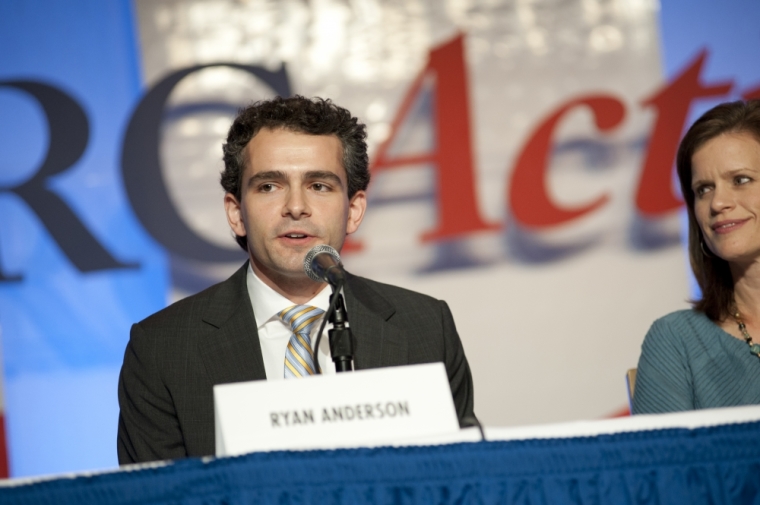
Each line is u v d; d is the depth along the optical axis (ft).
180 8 41.98
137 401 21.20
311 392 13.25
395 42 42.47
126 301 40.55
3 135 40.78
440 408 13.52
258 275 22.12
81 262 40.47
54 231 40.47
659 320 25.17
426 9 42.60
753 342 23.48
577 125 42.39
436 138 42.04
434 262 41.47
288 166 20.44
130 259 40.73
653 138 42.32
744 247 22.67
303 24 42.34
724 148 23.00
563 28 42.75
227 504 11.87
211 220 41.37
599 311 41.52
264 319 21.77
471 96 42.27
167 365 21.21
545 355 41.27
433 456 12.07
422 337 22.71
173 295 40.83
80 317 40.27
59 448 39.58
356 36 42.42
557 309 41.50
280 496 11.89
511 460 12.10
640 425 12.76
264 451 12.17
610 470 12.13
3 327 39.91
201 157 41.55
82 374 40.04
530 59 42.60
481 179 41.98
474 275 41.45
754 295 23.68
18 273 40.14
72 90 41.29
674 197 42.04
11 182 40.63
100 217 40.83
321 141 21.01
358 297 22.93
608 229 41.91
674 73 42.73
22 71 41.22
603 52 42.70
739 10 43.01
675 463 12.18
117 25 41.75
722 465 12.21
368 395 13.35
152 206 41.04
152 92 41.45
